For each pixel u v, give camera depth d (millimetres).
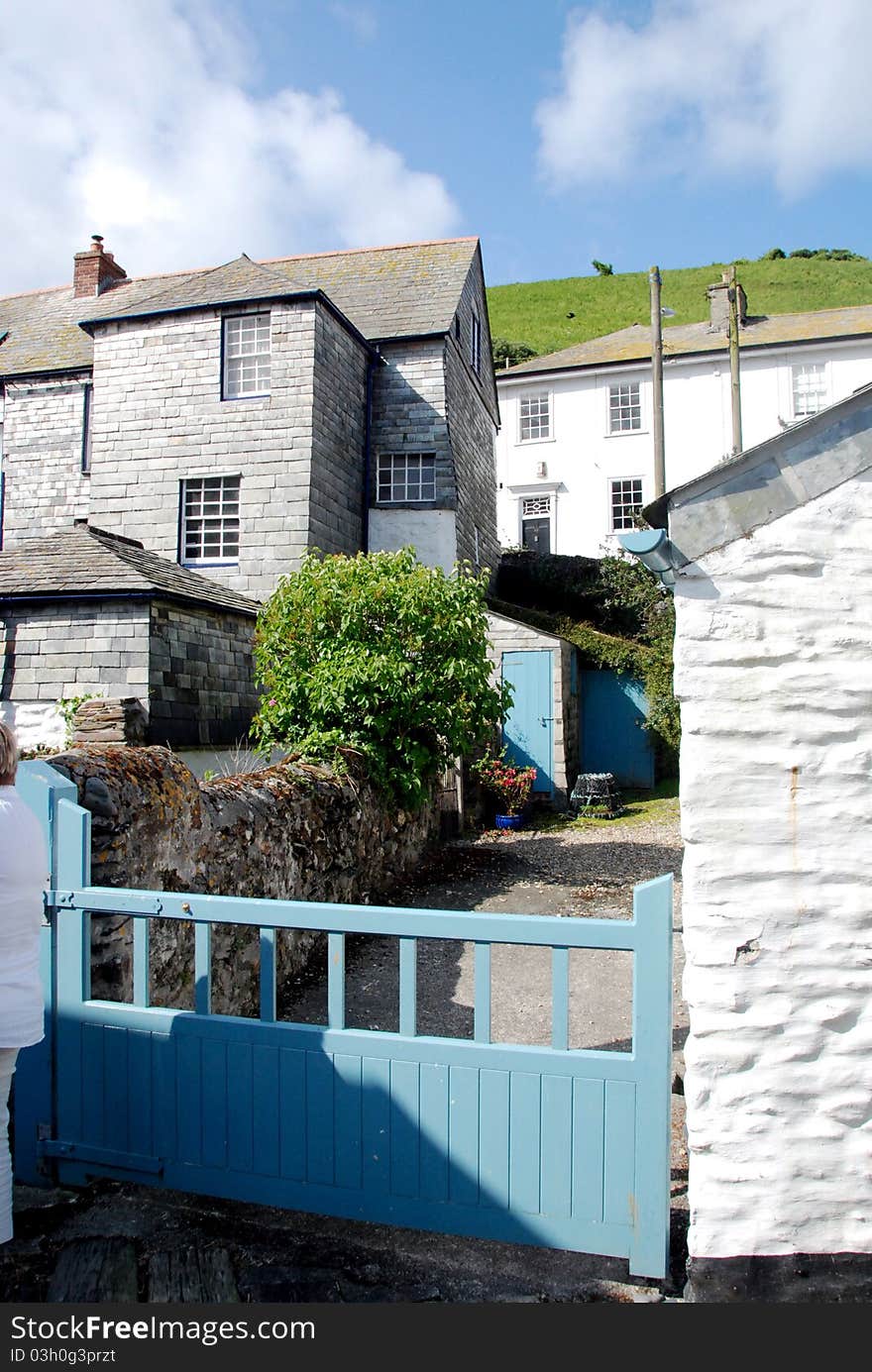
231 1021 3178
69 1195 3330
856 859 2670
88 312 18266
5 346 17828
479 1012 2920
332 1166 3049
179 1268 2895
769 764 2713
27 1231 3113
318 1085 3068
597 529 24484
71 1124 3395
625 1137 2756
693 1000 2732
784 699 2711
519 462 25406
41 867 2977
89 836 3434
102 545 10945
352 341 15211
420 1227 2945
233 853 5293
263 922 3129
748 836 2715
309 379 13594
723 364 23484
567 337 52812
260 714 8547
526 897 8031
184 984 4621
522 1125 2852
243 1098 3164
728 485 2746
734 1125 2709
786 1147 2691
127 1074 3316
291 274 18641
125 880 4051
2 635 10234
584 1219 2795
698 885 2736
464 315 17562
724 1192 2707
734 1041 2703
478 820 12766
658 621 16469
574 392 24938
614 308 57062
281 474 13586
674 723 15305
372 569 8633
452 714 8633
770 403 23188
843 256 60750
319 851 6688
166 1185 3250
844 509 2701
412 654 8586
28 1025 2898
